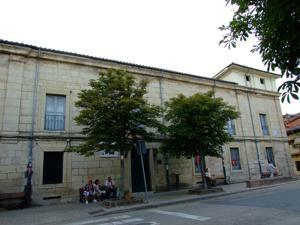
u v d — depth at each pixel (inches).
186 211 370.9
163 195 570.6
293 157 1230.9
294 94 104.3
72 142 561.9
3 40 536.1
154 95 721.6
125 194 464.8
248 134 893.2
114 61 667.4
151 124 498.3
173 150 576.7
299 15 98.5
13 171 494.3
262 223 266.5
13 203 473.7
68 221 350.9
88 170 569.9
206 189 552.1
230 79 979.3
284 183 660.1
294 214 299.0
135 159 649.6
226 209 360.8
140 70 711.7
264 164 893.8
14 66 543.8
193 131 546.0
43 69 577.0
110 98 460.8
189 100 573.0
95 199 527.5
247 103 930.7
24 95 541.6
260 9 118.9
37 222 348.8
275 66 113.0
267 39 113.2
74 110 589.6
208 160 767.1
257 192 534.3
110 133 450.3
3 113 511.8
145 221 318.3
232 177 798.5
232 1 126.6
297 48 105.1
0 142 496.1
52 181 530.9
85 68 629.9
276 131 983.0
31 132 527.5
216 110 574.2
